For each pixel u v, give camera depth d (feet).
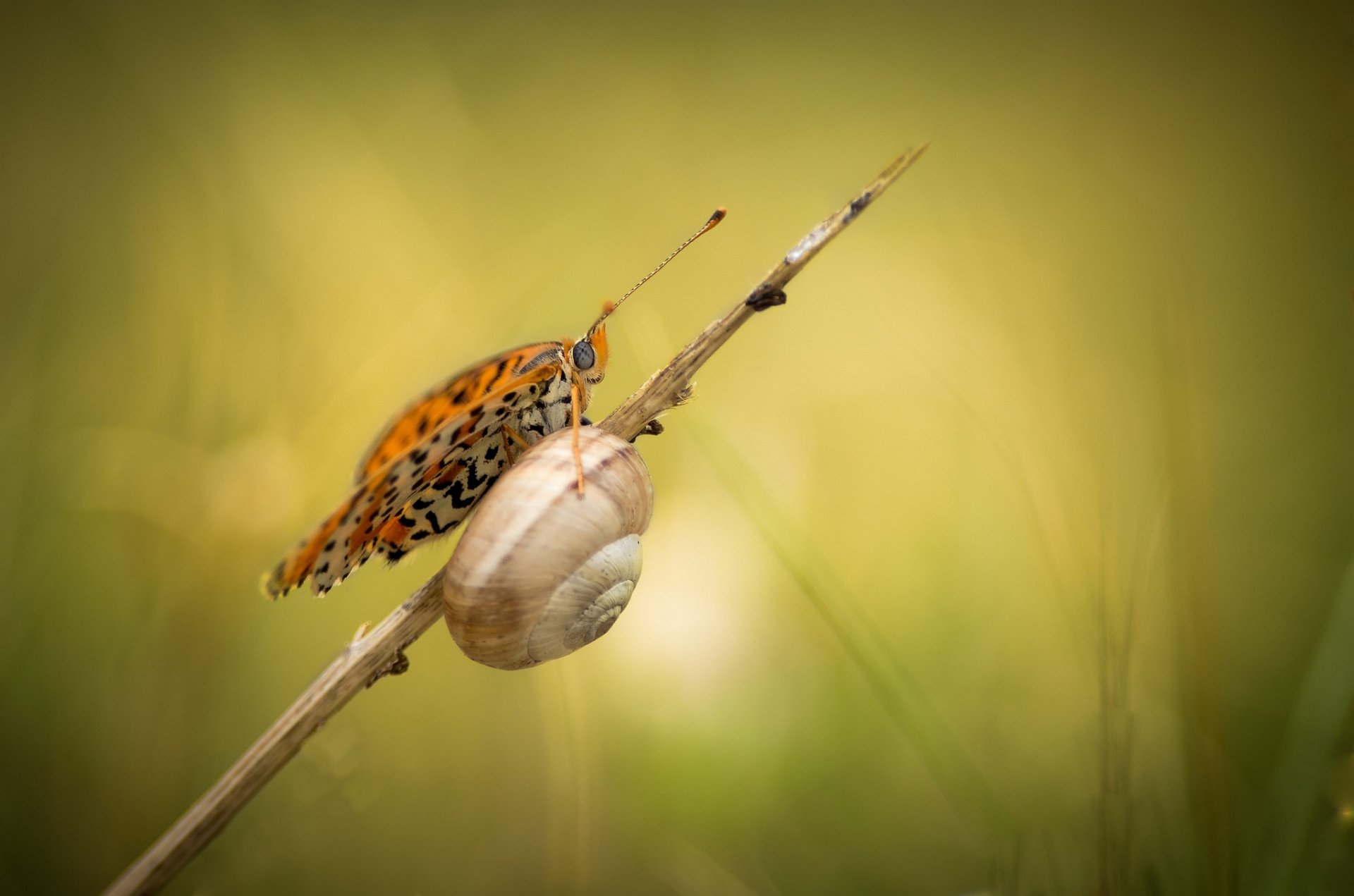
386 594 1.47
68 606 1.44
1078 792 1.42
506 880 1.44
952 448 1.53
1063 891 1.38
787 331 1.72
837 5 2.36
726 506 1.48
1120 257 1.83
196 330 1.49
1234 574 1.49
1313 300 1.79
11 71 1.72
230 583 1.45
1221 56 2.09
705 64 2.30
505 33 2.20
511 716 1.46
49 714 1.43
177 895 1.42
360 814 1.44
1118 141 2.13
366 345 1.59
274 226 1.66
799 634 1.47
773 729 1.46
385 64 2.06
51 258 1.53
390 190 1.77
